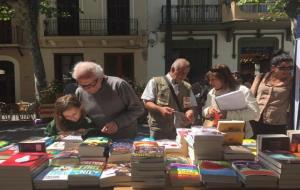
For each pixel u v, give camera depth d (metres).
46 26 17.84
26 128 11.38
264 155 2.47
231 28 16.72
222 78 3.94
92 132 3.33
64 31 18.03
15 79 18.61
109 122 3.34
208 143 2.60
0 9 13.63
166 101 4.31
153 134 4.29
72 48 18.00
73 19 17.92
